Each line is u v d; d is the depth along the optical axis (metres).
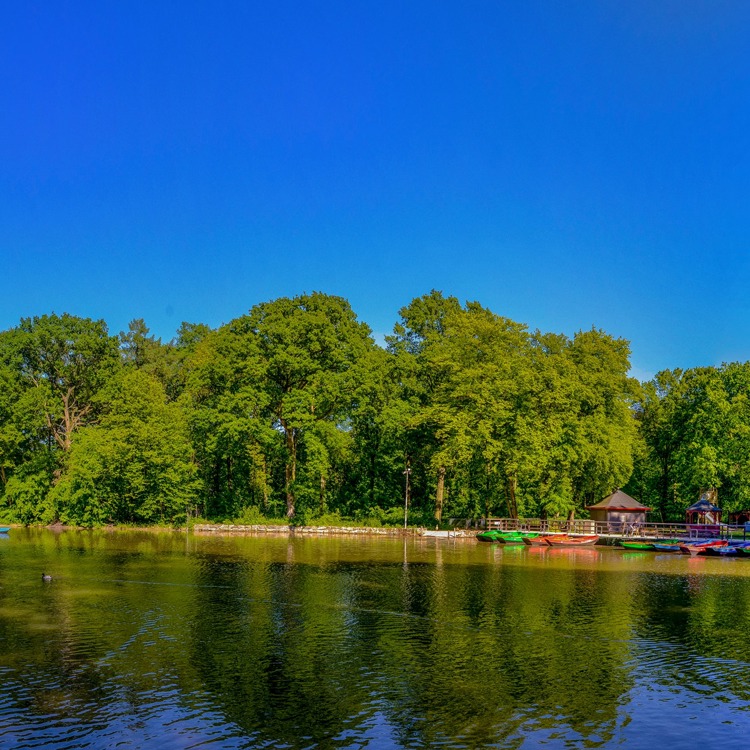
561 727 19.69
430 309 96.50
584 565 55.25
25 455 97.19
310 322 83.12
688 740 19.02
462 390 78.50
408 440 89.19
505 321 83.25
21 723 19.20
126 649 26.28
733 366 84.75
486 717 20.22
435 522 88.19
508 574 47.84
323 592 38.72
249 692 21.81
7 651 25.84
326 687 22.41
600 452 77.38
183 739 18.33
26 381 96.62
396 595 38.16
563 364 78.88
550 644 28.23
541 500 84.00
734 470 79.81
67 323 97.81
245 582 41.94
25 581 41.62
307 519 85.50
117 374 98.88
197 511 93.38
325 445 83.56
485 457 76.44
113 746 17.86
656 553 68.19
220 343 84.69
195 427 91.06
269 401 82.69
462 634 29.55
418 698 21.61
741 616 34.19
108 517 88.31
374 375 85.69
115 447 84.81
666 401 94.75
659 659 26.31
